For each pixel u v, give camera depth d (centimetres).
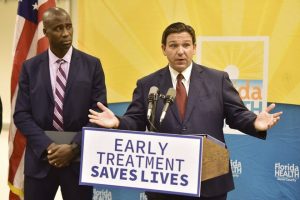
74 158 302
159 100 247
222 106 258
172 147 197
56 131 305
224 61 388
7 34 500
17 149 397
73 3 451
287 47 374
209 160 208
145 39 403
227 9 384
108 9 408
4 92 511
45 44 387
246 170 393
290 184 384
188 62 257
